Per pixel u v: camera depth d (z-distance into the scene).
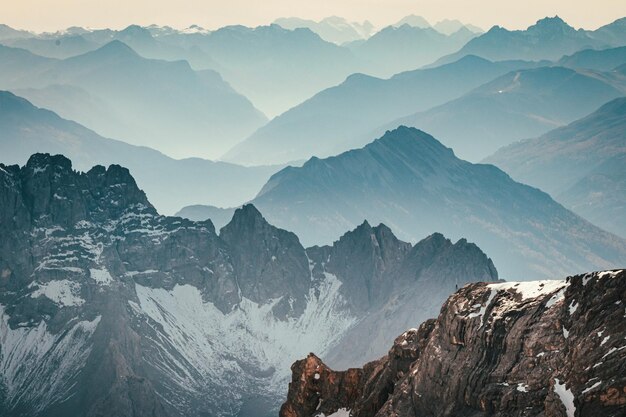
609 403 142.62
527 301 172.88
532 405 160.12
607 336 149.38
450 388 175.50
